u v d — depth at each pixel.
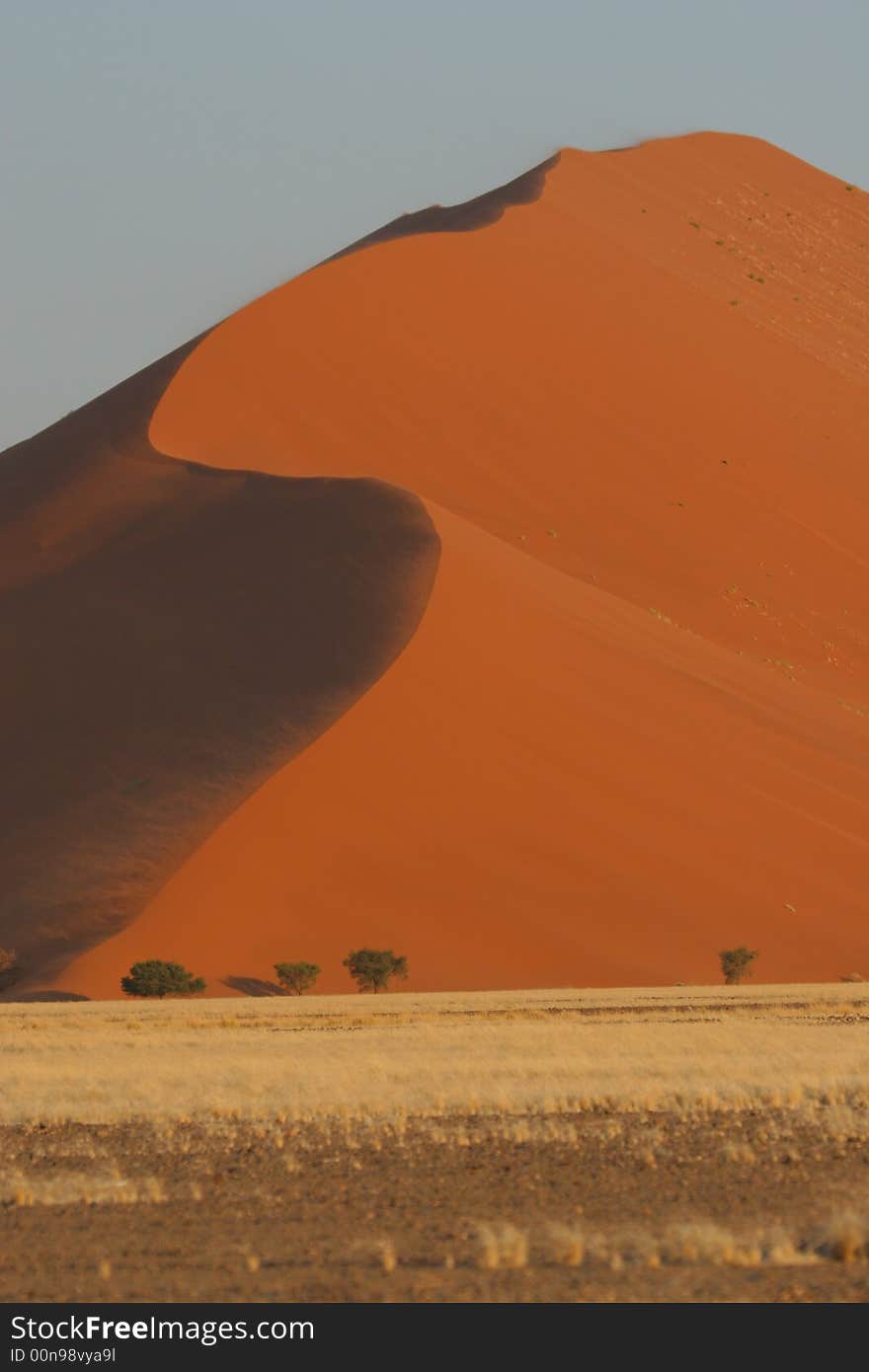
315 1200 56.09
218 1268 44.78
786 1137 69.44
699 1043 116.62
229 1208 54.91
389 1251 45.56
